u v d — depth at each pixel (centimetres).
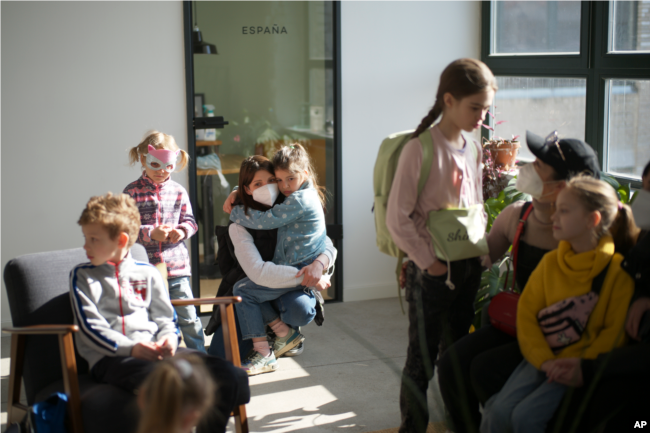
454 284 185
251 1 360
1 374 280
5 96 321
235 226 267
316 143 382
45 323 198
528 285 179
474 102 169
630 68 270
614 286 161
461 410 183
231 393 179
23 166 329
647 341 157
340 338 324
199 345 276
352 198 385
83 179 339
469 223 180
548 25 329
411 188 177
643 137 270
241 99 370
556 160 178
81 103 332
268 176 259
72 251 216
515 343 182
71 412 171
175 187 269
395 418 233
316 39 370
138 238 256
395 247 192
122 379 176
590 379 157
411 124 388
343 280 390
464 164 182
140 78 339
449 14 384
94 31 329
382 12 373
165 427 108
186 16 340
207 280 383
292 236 264
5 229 330
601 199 161
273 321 280
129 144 342
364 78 376
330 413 238
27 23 318
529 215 192
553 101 329
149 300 201
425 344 189
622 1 276
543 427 158
